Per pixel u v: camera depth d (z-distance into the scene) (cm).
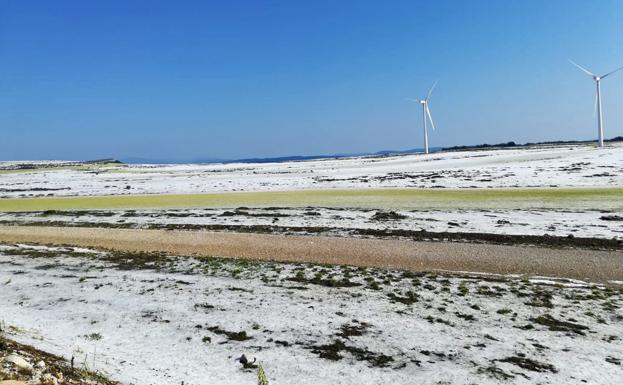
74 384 811
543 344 1246
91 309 1499
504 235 2927
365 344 1233
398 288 1788
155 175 10112
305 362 1116
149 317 1426
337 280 1914
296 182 7250
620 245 2639
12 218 4372
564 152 9969
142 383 932
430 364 1115
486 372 1075
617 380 1049
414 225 3350
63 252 2569
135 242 3086
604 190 4869
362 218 3672
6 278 1933
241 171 10600
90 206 5172
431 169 8319
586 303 1608
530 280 1975
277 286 1814
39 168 14750
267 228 3438
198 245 2945
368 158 14300
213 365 1088
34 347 1029
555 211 3738
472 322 1409
